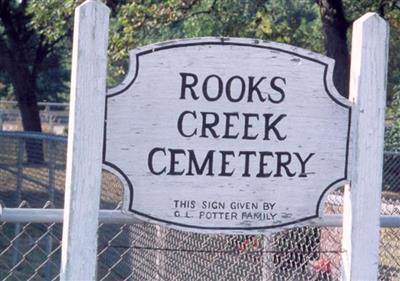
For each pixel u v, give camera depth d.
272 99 3.08
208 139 3.04
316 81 3.11
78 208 2.95
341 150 3.13
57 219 3.04
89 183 2.95
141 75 3.00
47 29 11.48
